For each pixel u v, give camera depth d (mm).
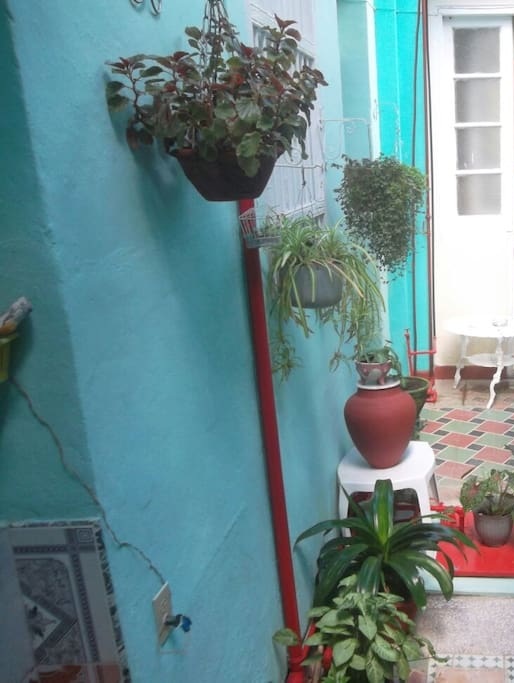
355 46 3648
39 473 938
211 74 1160
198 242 1392
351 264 1840
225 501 1481
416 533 2182
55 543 952
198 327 1370
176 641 1189
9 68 810
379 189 2496
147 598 1085
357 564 2162
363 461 2701
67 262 891
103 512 956
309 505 2260
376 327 2930
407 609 2248
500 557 2553
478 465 3484
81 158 942
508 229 4543
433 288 4621
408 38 4238
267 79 1160
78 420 912
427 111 4324
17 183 845
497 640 2164
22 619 992
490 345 4773
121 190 1061
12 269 875
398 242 2588
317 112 2566
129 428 1050
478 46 4340
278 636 1773
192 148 1155
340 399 2965
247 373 1688
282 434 1968
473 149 4484
